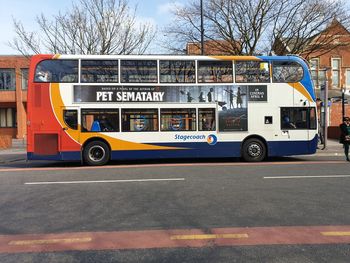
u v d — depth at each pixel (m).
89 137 13.83
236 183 9.56
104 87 13.91
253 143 14.53
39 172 12.25
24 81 39.81
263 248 4.82
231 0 23.45
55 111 13.73
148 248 4.86
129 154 14.02
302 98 14.69
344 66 38.34
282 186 9.09
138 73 14.09
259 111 14.51
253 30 23.56
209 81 14.34
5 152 21.88
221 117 14.36
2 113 41.50
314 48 24.11
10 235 5.48
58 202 7.59
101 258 4.54
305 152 14.70
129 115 14.02
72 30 22.34
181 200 7.62
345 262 4.34
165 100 14.12
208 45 25.55
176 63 14.24
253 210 6.77
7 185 9.67
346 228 5.64
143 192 8.49
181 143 14.18
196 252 4.71
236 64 14.46
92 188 9.08
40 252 4.77
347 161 14.74
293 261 4.38
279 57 14.71
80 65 13.87
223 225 5.86
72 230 5.69
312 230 5.55
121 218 6.33
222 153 14.38
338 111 34.41
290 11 23.09
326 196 7.91
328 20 22.97
